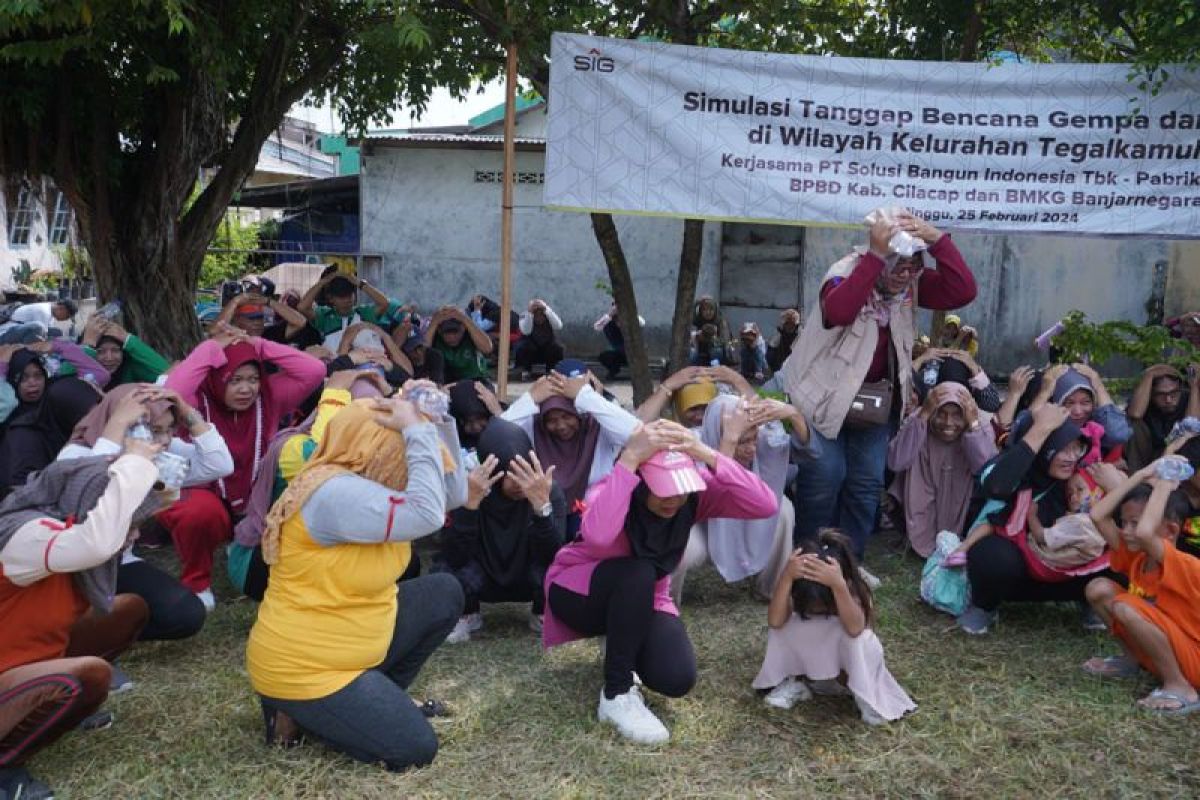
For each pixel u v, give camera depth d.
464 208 15.86
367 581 3.35
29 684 3.17
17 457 5.01
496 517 4.58
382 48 8.31
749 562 5.05
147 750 3.60
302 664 3.35
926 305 5.12
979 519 4.87
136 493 3.25
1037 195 5.85
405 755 3.45
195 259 9.72
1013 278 14.77
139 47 8.14
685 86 5.88
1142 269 14.53
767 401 4.89
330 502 3.23
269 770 3.45
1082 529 4.50
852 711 4.00
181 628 4.29
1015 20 7.63
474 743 3.69
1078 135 5.80
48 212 10.25
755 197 5.93
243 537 4.60
